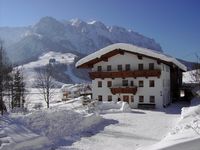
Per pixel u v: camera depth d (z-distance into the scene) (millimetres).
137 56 40031
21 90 42344
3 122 16312
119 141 17219
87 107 32969
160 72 38188
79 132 19594
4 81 38625
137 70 39219
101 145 16219
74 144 16344
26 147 14039
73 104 38500
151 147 12344
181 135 13125
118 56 41312
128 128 21922
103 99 41875
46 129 17781
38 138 15297
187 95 50281
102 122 24328
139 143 16656
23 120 17781
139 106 39375
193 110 22250
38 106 39750
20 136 14586
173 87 48906
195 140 11094
